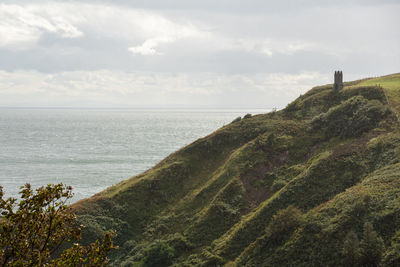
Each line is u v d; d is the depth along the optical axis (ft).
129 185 230.48
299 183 176.86
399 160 159.84
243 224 169.27
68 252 38.34
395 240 111.45
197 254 163.94
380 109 215.10
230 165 225.15
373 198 134.51
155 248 166.61
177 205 212.43
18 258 34.19
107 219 198.18
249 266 138.62
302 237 136.26
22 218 34.91
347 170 173.47
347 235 120.78
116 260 173.68
